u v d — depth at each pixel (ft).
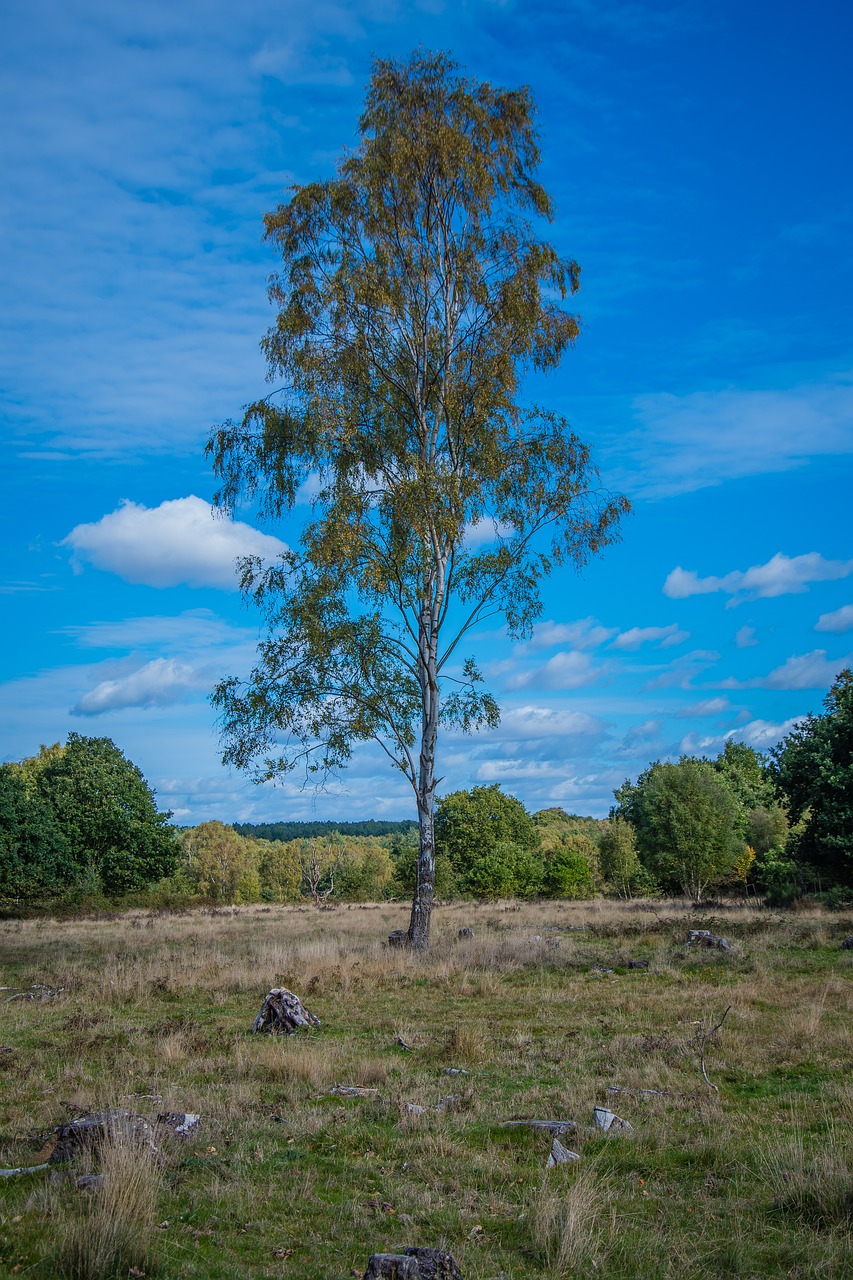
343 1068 30.94
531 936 74.08
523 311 67.77
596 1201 18.26
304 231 69.56
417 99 68.80
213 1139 22.77
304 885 300.61
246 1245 16.71
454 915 113.09
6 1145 22.52
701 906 115.85
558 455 68.85
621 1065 30.32
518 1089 27.99
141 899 168.25
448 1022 40.09
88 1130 21.54
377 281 66.85
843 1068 29.12
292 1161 21.43
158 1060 32.81
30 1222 16.94
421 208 69.97
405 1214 18.20
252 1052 33.60
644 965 55.06
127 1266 15.40
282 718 66.03
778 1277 15.19
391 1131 23.73
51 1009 45.80
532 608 68.85
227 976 53.42
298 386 68.44
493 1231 17.51
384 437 67.77
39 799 175.52
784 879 119.14
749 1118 24.23
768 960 54.75
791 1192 18.25
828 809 103.55
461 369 70.18
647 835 161.58
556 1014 40.96
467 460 69.10
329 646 65.26
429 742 67.51
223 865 306.55
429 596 68.18
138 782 181.68
